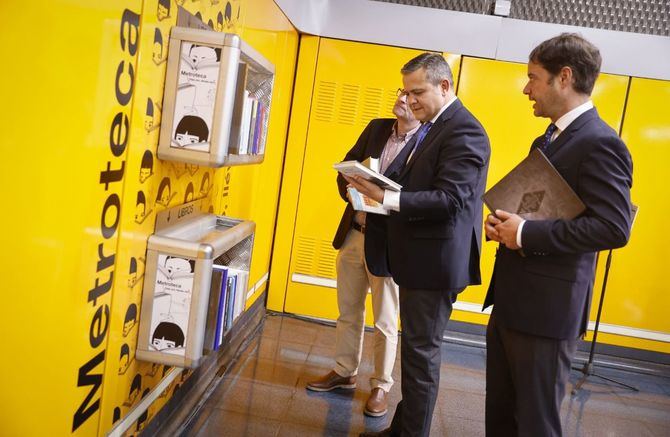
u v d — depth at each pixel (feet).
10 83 4.63
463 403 11.30
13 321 4.95
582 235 5.34
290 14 12.54
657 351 14.75
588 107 5.74
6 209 4.80
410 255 7.48
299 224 15.08
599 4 14.37
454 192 7.10
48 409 5.20
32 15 4.59
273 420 9.36
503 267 6.09
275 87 12.42
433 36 14.40
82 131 4.97
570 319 5.67
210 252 6.59
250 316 13.51
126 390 6.58
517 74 14.44
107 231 5.61
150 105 6.21
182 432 8.49
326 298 15.19
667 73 14.11
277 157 14.05
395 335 10.05
